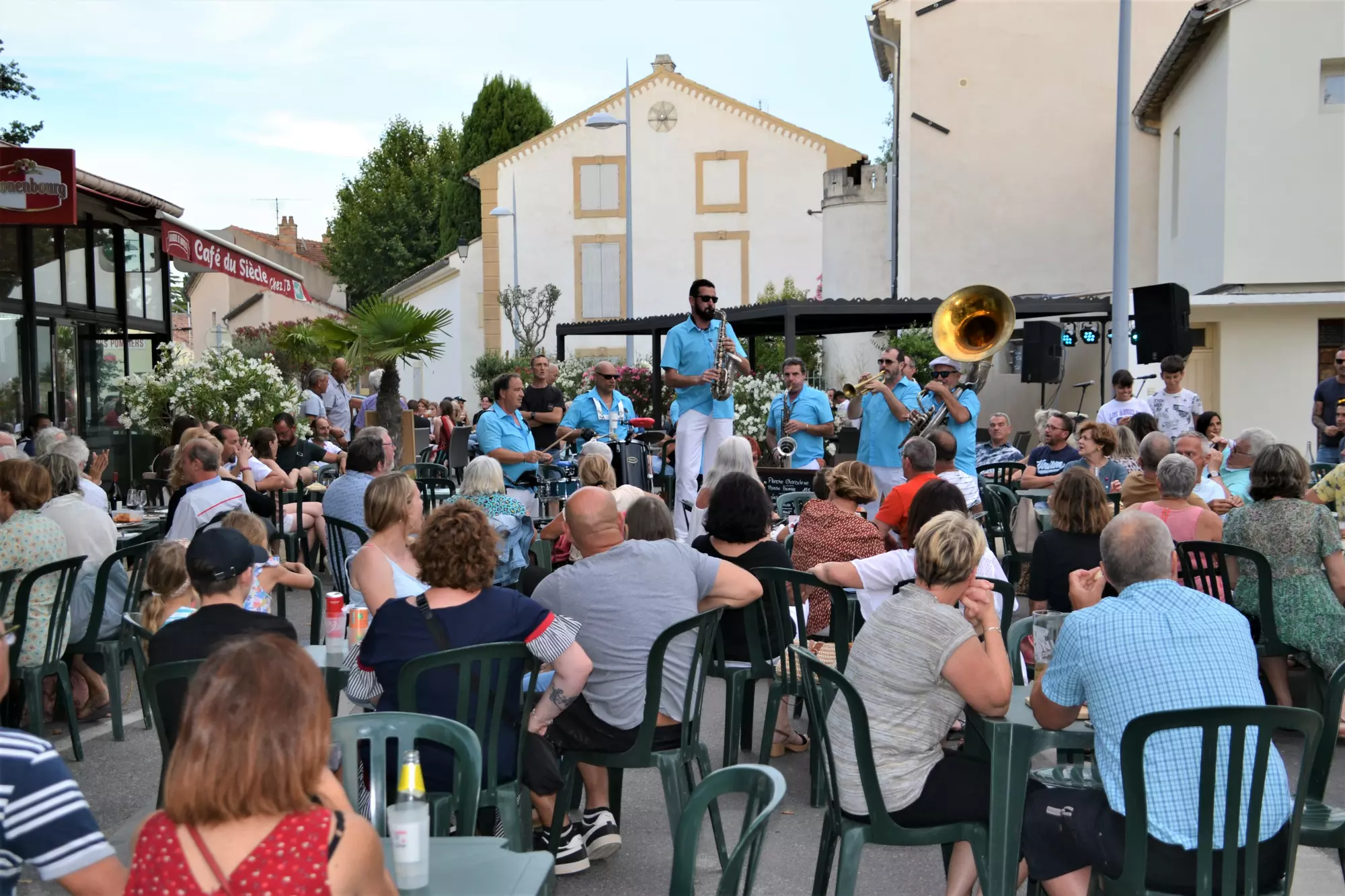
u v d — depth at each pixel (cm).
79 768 507
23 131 1133
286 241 5906
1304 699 589
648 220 3419
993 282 2014
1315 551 520
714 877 398
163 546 458
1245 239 1529
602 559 409
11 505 524
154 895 183
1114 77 1972
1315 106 1504
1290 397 1543
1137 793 287
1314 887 385
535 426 1079
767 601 486
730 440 671
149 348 1383
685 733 402
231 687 187
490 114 4244
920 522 471
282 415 1012
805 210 3388
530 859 251
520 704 359
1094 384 1761
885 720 334
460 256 3553
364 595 443
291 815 188
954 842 336
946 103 2009
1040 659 402
